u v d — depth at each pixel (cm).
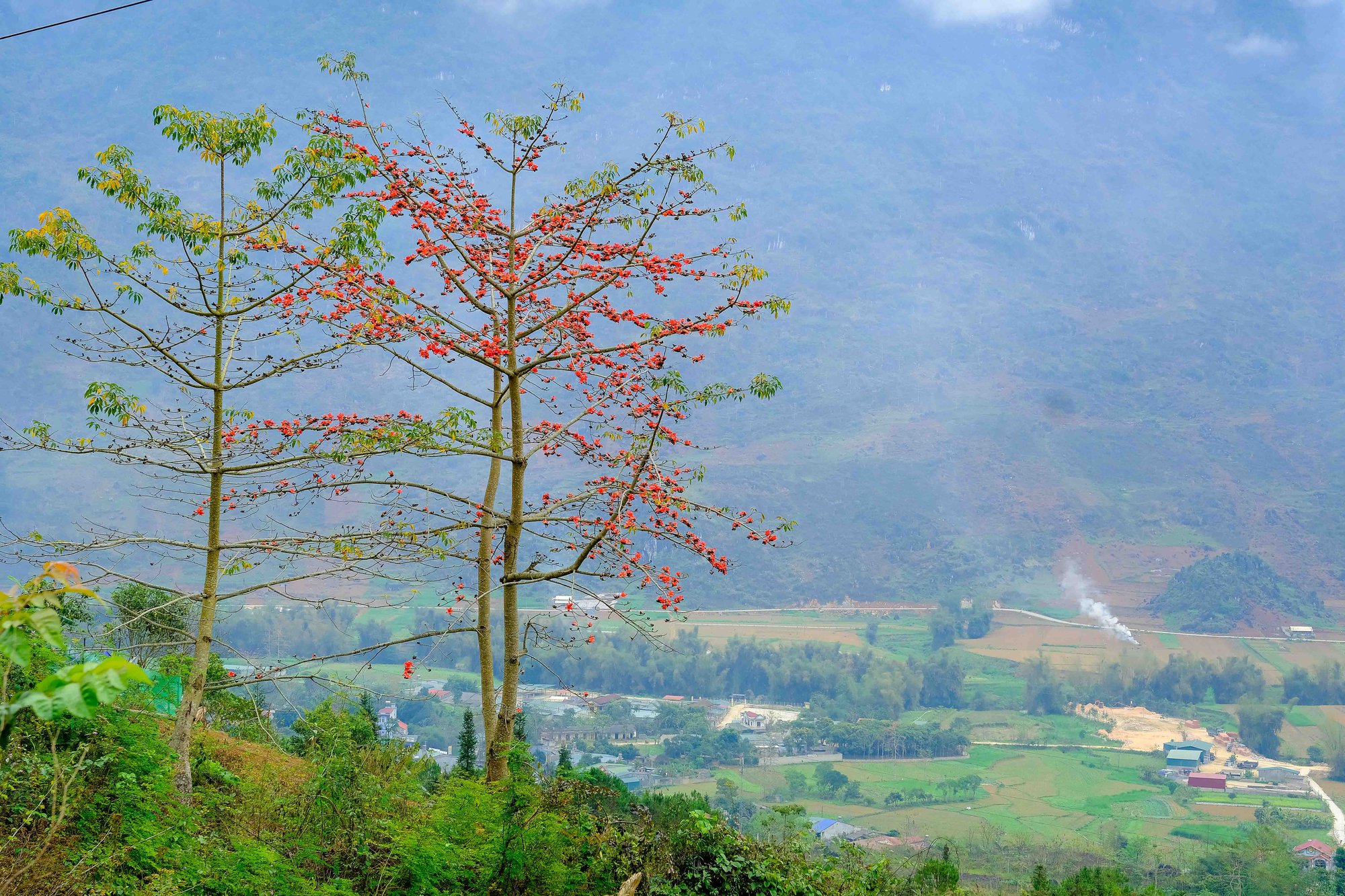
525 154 1119
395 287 1041
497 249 1127
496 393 1134
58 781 580
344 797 819
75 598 905
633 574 972
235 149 955
